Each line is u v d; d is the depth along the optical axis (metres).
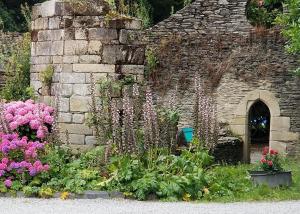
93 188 11.80
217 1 21.41
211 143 12.78
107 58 14.54
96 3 14.70
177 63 21.30
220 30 21.33
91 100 14.17
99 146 13.07
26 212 10.33
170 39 21.39
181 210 10.61
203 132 12.73
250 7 24.25
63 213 10.28
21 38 21.89
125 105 12.41
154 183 11.66
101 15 14.63
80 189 11.69
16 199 11.45
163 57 21.38
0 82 19.45
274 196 12.16
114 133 12.44
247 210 10.74
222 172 13.62
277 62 20.97
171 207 10.88
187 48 21.33
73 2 14.73
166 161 12.34
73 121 14.62
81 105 14.57
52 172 12.12
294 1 15.94
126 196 11.62
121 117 14.16
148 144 12.30
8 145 12.22
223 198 11.83
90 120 13.96
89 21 14.62
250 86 21.09
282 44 20.89
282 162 17.78
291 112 20.95
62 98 14.75
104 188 11.82
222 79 21.25
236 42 21.19
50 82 15.05
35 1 31.88
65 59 14.79
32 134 13.69
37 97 15.32
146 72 21.20
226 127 21.20
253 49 21.06
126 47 14.65
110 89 14.33
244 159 20.89
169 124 12.91
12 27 30.19
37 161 12.01
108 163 12.25
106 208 10.73
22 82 16.84
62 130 14.69
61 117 14.71
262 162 13.33
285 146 21.02
